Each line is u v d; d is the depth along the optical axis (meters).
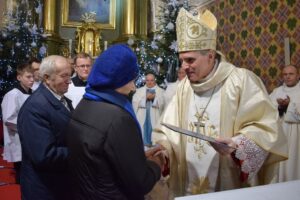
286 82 4.28
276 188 0.96
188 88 2.17
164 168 1.97
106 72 1.37
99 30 9.73
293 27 4.59
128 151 1.29
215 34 1.95
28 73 4.08
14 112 4.00
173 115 2.18
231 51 6.06
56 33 9.82
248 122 1.88
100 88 1.39
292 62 4.61
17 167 4.34
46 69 2.10
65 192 2.08
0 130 7.13
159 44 7.52
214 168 1.95
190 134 1.66
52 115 2.00
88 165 1.31
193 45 1.90
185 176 2.10
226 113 1.93
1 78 7.60
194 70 1.94
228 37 6.14
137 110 6.05
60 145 2.04
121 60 1.37
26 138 1.98
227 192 0.94
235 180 1.92
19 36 7.95
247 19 5.58
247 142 1.74
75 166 1.36
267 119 1.83
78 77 3.42
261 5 5.23
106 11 10.20
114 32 10.15
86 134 1.31
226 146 1.70
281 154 1.79
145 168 1.35
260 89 1.90
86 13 9.83
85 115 1.35
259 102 1.84
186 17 1.92
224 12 6.26
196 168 2.01
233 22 5.97
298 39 4.51
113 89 1.39
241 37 5.75
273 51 5.00
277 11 4.89
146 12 9.73
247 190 0.95
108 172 1.31
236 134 1.87
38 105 1.99
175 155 2.11
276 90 4.46
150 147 2.10
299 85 4.19
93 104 1.36
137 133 1.35
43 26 9.59
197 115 2.05
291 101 4.12
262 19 5.21
